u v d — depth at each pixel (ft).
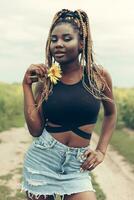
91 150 11.97
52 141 11.74
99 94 11.87
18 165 41.06
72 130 11.67
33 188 11.91
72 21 11.46
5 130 66.69
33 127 11.76
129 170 41.06
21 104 104.94
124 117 74.54
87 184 11.86
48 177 11.77
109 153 49.03
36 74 11.64
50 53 11.73
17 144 54.08
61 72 11.60
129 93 109.81
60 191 11.76
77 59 11.72
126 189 34.22
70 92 11.53
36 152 11.92
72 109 11.47
